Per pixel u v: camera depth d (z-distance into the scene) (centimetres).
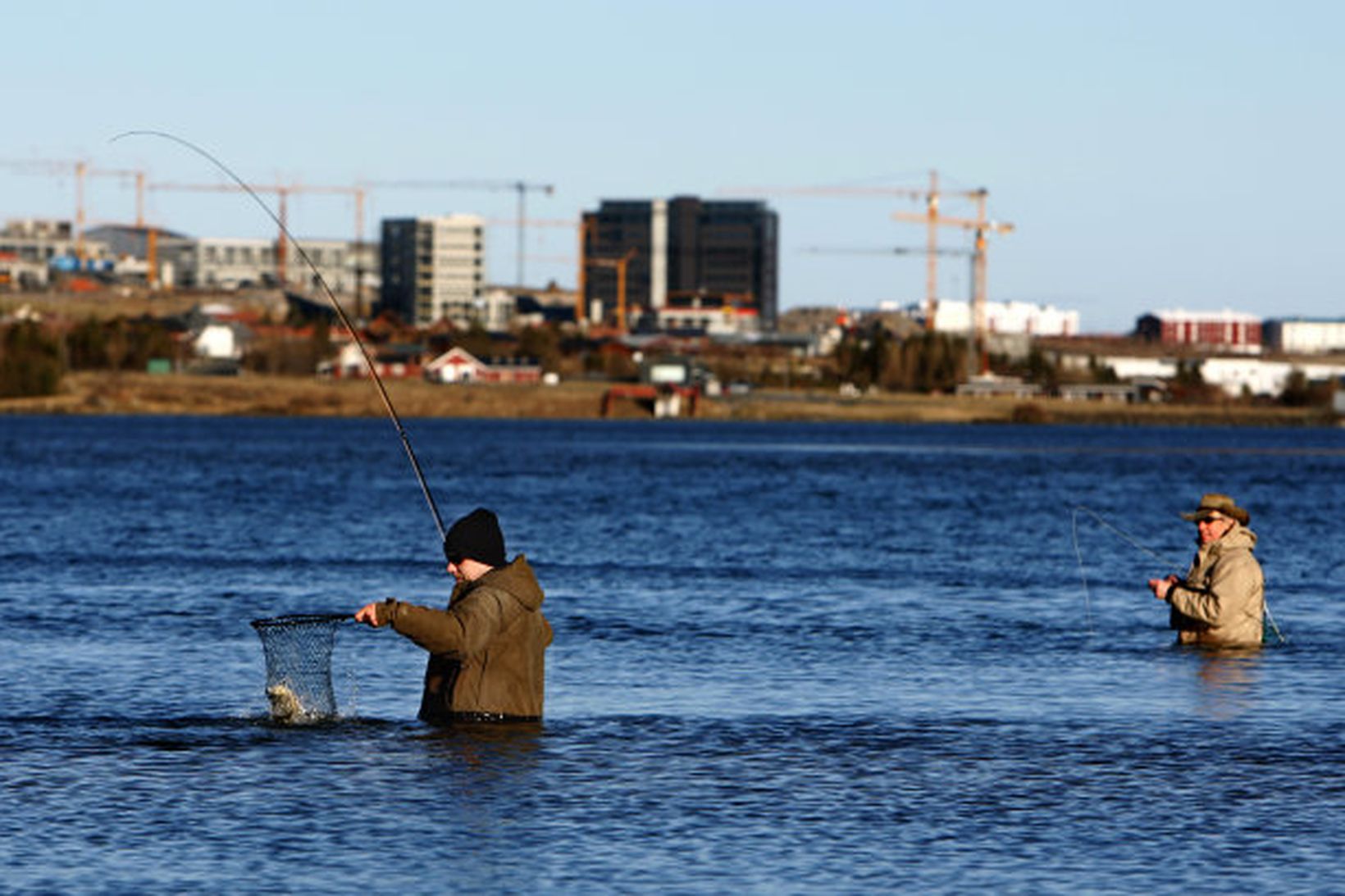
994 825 4144
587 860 3812
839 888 3638
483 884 3628
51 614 8219
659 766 4744
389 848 3881
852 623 8112
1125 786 4547
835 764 4803
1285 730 5338
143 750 4881
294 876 3675
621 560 11925
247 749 4878
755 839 3994
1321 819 4203
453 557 4947
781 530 15462
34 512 16950
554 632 7681
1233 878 3709
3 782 4494
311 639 5322
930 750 5009
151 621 7944
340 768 4641
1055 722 5472
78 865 3744
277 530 14662
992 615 8519
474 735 5006
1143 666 6650
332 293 5306
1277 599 9475
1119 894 3603
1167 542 14962
